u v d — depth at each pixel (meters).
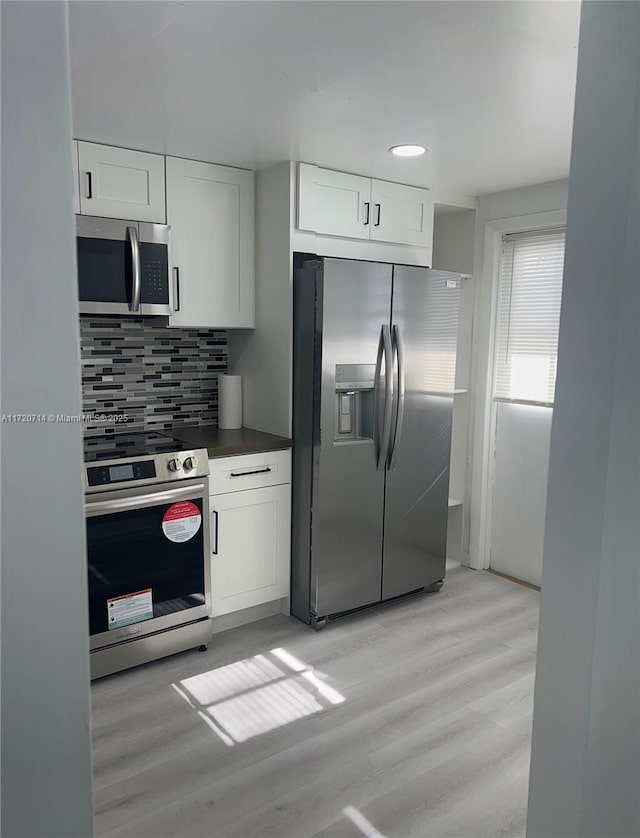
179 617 2.91
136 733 2.38
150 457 2.76
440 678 2.77
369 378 3.20
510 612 3.44
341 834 1.91
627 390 1.02
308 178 3.09
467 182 3.42
